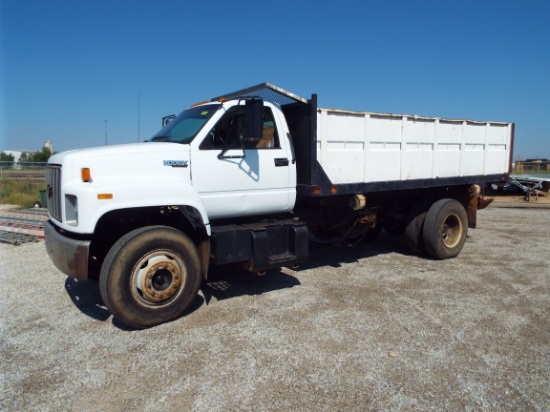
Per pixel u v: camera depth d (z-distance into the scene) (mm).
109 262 4039
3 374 3389
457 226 7281
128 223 4777
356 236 7293
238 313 4633
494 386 3197
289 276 6086
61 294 5328
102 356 3678
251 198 5168
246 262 5016
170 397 3055
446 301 4996
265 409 2912
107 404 2975
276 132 5406
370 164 6160
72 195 4113
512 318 4477
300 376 3326
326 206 6477
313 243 7445
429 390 3143
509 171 8648
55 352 3760
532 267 6555
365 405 2959
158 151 4520
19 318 4555
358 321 4391
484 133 7930
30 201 15219
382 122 6238
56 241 4281
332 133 5680
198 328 4250
